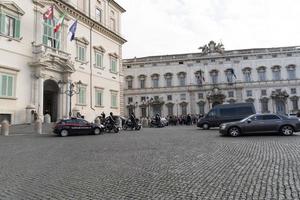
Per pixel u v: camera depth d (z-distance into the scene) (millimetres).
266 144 14703
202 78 69375
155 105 71375
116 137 21406
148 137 20781
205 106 68938
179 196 6254
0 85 25812
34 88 29188
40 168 9617
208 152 12508
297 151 11961
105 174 8555
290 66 66125
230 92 68375
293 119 19891
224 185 7051
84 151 13609
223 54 69188
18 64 27734
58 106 32812
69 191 6844
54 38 32375
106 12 42969
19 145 16328
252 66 67938
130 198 6199
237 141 16672
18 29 27891
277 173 8141
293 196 6074
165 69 71875
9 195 6629
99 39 40625
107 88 41938
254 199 5945
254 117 20266
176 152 12680
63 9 33625
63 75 33031
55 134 24297
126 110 72875
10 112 26625
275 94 65062
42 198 6359
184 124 54156
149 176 8195
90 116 37406
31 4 29547
